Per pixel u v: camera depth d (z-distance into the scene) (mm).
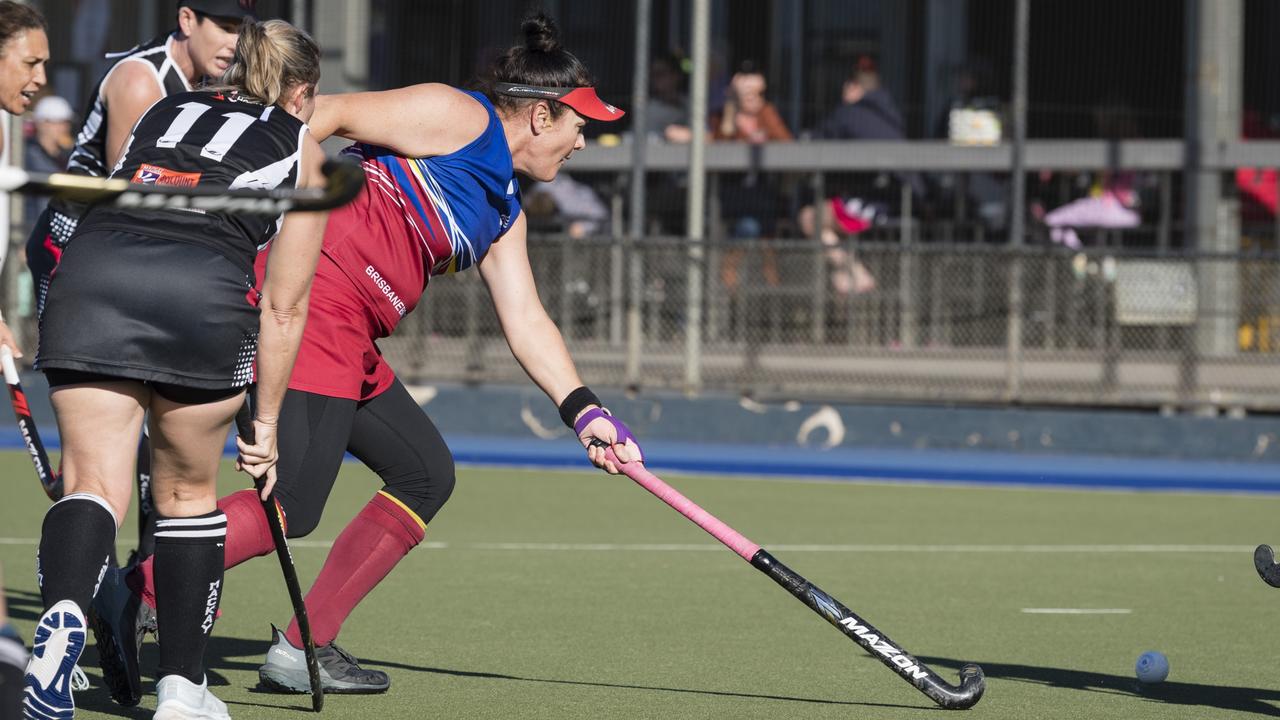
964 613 21781
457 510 33562
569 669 17266
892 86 56250
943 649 19016
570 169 55469
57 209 17172
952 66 55531
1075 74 54344
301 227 12578
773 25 57719
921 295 48781
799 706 15555
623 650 18484
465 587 23203
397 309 15164
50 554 11906
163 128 12625
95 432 12211
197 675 13016
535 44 15391
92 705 14758
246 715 14508
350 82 53031
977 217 53688
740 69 58094
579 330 49562
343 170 9359
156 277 11961
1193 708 15820
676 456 44906
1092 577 25578
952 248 48500
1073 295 48312
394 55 56969
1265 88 53094
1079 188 53594
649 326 49500
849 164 54156
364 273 14859
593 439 15414
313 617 15398
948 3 55438
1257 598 23625
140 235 12062
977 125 54688
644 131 51312
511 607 21500
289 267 12680
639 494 37375
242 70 13172
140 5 55219
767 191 54469
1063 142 53688
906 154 54031
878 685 16719
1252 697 16438
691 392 49469
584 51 57969
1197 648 19375
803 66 57406
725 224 54500
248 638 18734
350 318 14773
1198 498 39219
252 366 12555
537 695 15828
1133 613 22062
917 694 16281
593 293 49500
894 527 32094
